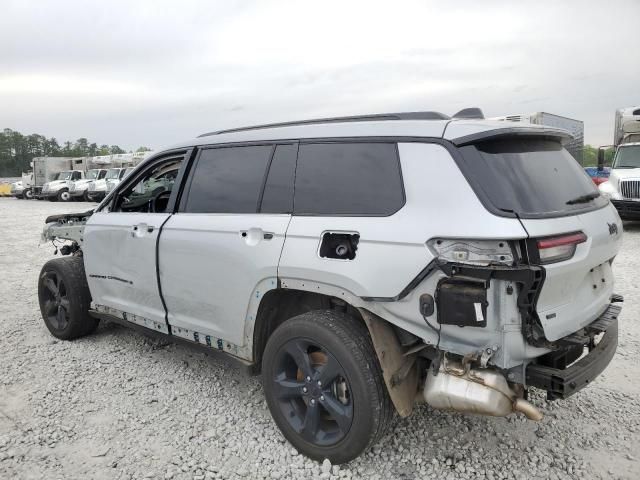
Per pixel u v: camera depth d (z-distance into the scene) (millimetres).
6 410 3580
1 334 5117
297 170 3172
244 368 3316
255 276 3131
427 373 2727
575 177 3014
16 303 6328
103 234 4367
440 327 2502
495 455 3031
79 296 4746
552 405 3590
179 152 4039
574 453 3045
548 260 2404
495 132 2588
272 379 3084
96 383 4000
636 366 4195
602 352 2740
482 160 2559
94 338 4988
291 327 2945
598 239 2744
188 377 4109
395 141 2809
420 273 2492
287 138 3297
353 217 2805
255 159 3432
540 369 2475
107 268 4371
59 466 2945
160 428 3354
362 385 2674
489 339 2408
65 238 4938
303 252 2914
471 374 2473
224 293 3354
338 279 2752
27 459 3008
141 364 4359
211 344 3574
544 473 2859
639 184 11695
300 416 3051
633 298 6059
